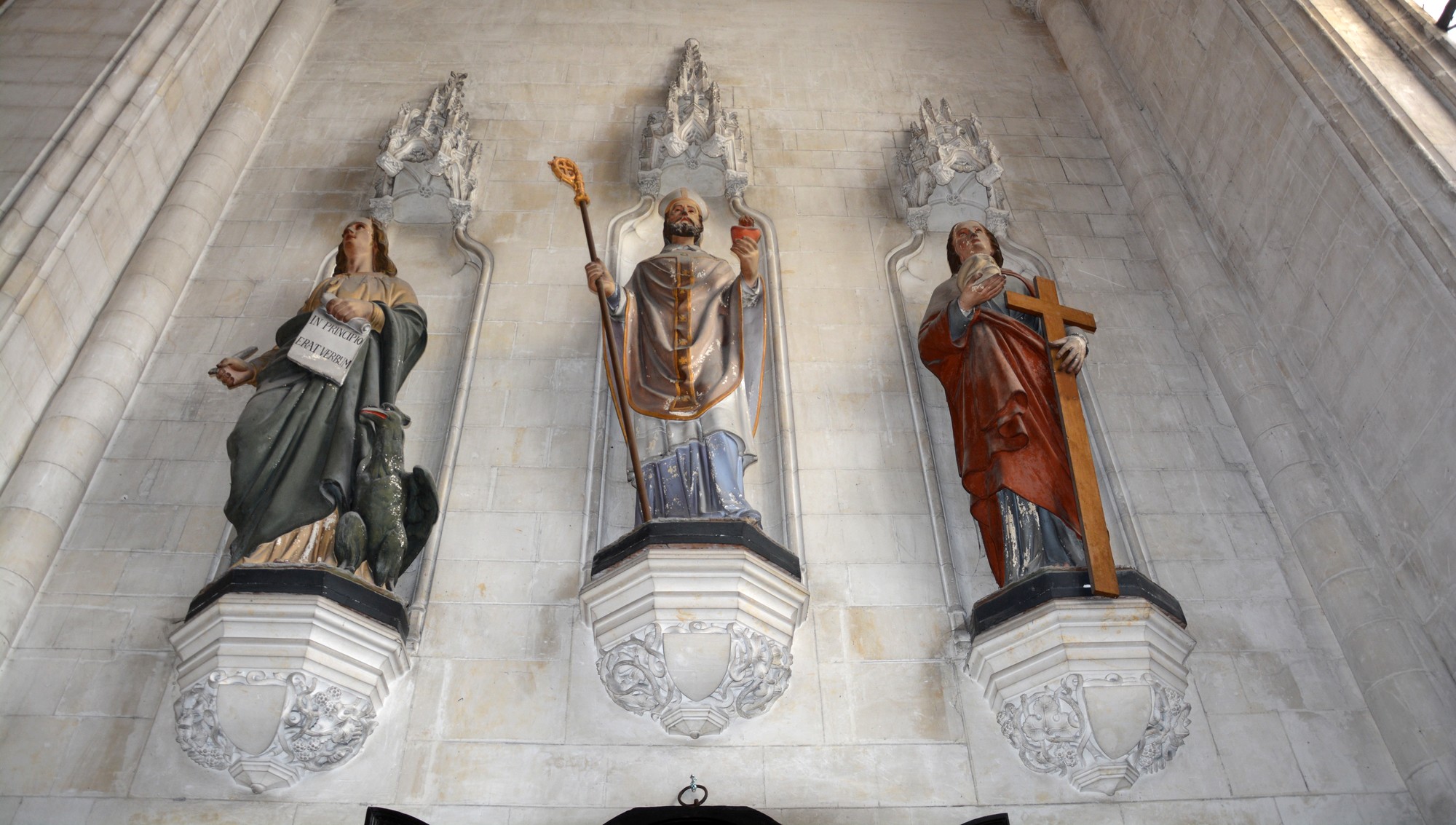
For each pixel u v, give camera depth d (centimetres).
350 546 645
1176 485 795
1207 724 675
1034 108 1100
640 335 782
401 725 646
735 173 956
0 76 872
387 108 1042
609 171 992
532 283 888
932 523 755
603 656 655
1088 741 627
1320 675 700
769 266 906
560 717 654
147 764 622
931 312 791
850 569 730
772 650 650
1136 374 862
